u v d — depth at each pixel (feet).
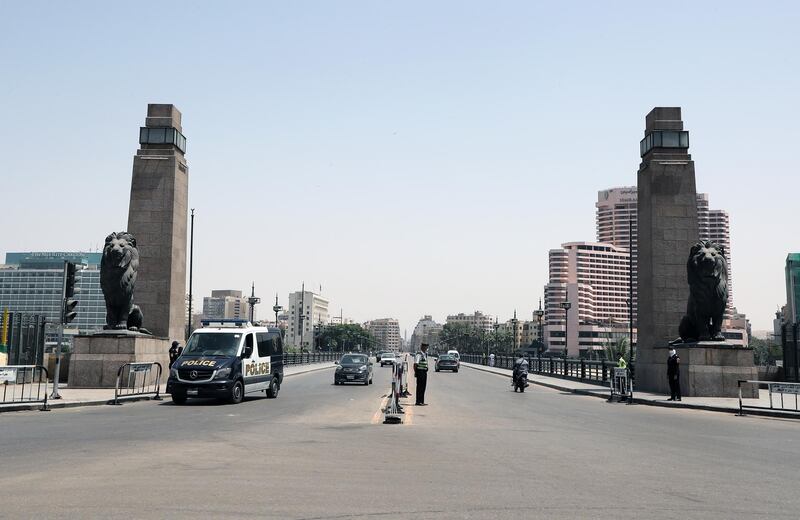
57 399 71.00
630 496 26.02
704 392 92.58
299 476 29.19
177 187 110.73
